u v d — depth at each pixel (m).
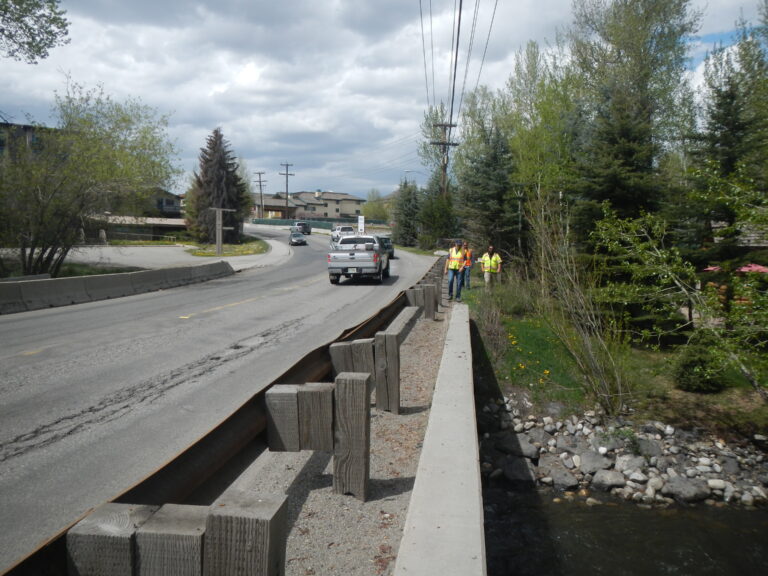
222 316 14.15
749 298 7.67
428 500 3.17
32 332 11.70
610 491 8.55
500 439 9.93
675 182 14.00
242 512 1.72
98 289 18.89
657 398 10.95
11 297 15.22
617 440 9.78
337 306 16.28
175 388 7.15
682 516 7.75
